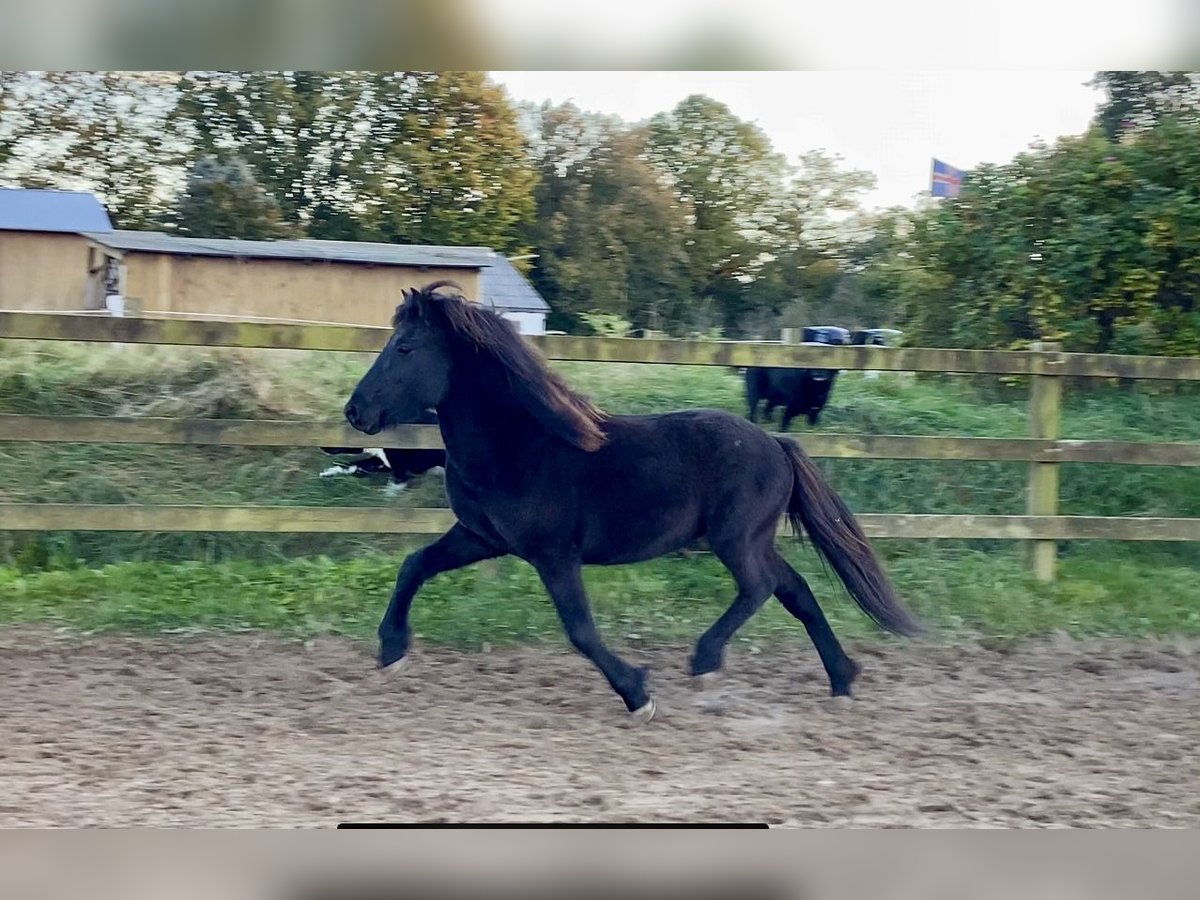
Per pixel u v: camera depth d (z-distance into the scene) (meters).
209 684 5.13
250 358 8.46
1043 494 6.74
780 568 5.05
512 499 4.66
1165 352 9.88
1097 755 4.48
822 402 8.52
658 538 4.80
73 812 3.71
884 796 4.01
